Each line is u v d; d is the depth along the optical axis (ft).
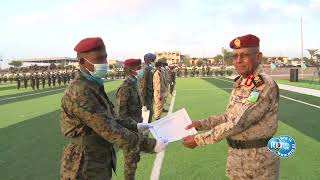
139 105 22.77
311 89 87.66
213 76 209.97
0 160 27.17
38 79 121.19
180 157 27.02
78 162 11.16
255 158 11.72
